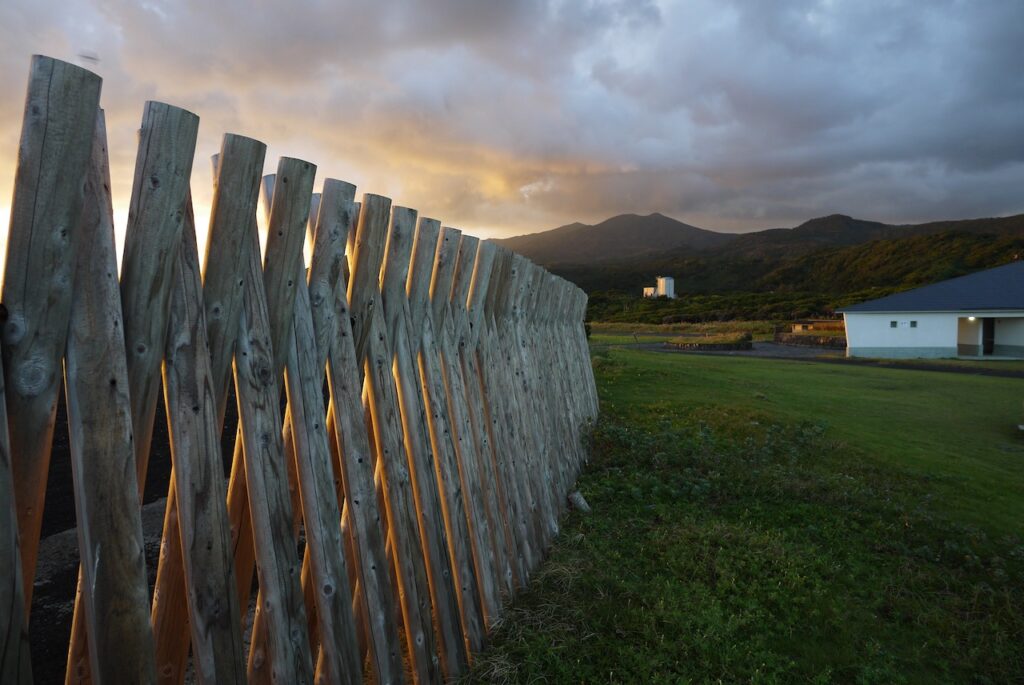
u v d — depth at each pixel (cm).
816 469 715
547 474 461
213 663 149
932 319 3325
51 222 118
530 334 480
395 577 278
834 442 834
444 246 293
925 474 740
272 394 171
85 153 122
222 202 155
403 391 255
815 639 349
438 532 268
